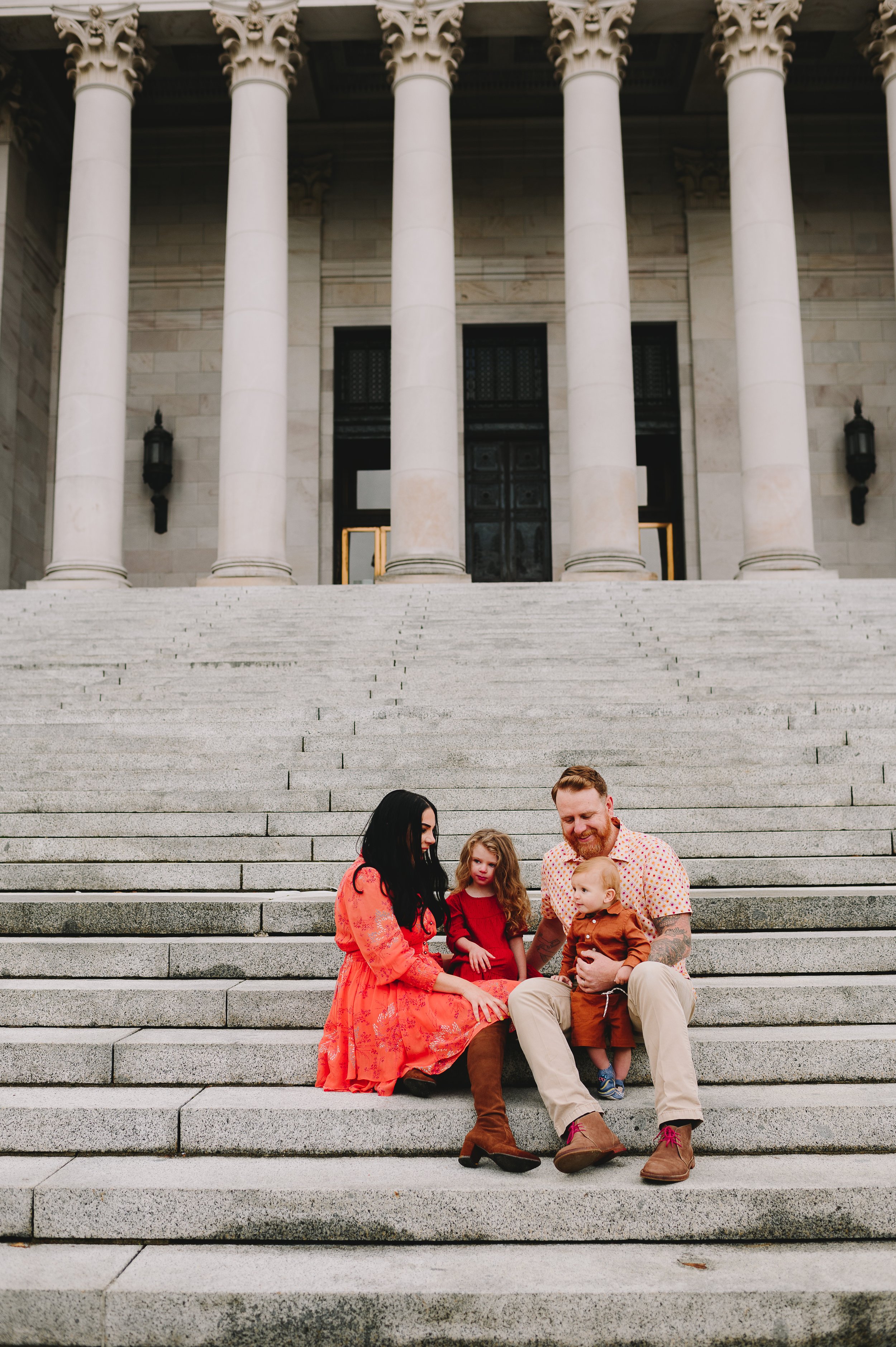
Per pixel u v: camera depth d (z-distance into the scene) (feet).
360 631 39.29
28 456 72.84
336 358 77.66
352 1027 14.69
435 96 60.59
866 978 16.85
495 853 15.51
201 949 17.71
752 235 58.90
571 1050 14.88
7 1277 11.31
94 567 56.95
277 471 58.23
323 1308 10.84
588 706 28.94
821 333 76.13
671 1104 12.71
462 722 27.78
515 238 76.95
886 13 60.49
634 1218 12.21
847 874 20.35
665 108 77.10
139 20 62.28
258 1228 12.32
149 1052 15.14
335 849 21.79
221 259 77.46
